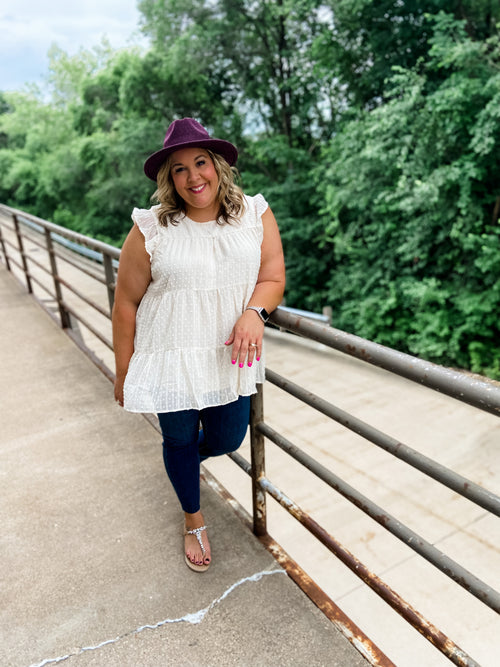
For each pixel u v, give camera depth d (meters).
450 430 4.41
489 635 2.61
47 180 26.52
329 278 13.82
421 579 2.96
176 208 1.49
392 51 11.21
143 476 2.54
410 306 10.69
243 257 1.50
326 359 6.09
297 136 15.52
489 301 9.09
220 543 2.04
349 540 3.26
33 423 3.13
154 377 1.56
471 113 8.45
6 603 1.81
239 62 15.63
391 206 9.67
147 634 1.67
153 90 17.36
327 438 4.38
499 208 9.26
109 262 3.13
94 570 1.95
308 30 14.19
